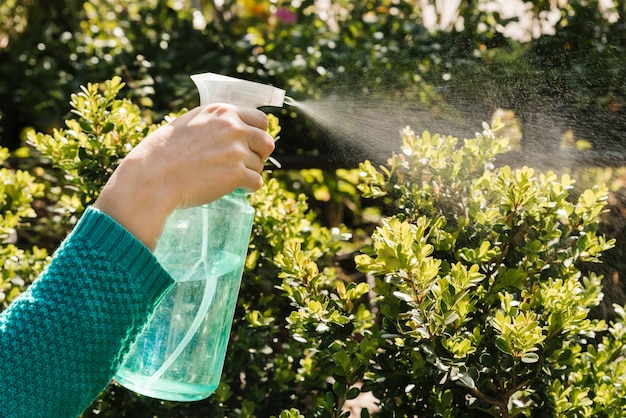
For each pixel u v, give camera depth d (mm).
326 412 1563
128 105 1999
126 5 4219
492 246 1599
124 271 1030
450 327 1431
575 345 1630
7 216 2082
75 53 3973
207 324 1319
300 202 2211
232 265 1329
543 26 2992
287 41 3500
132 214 1053
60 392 1020
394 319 1516
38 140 1996
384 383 1532
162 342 1291
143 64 3301
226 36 3586
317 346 1620
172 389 1312
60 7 4730
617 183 2189
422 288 1395
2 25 4574
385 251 1383
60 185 3363
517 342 1369
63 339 1010
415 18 3680
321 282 1766
